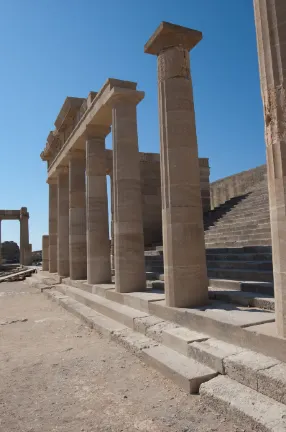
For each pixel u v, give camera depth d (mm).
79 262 16172
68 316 11352
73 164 16516
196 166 8211
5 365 6875
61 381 5973
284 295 4926
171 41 8297
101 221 13758
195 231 7965
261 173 21969
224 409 4508
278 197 5000
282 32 5074
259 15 5332
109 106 11781
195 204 8062
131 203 10742
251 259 10531
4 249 52531
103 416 4711
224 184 25391
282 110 5023
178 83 8203
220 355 5391
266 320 6004
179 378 5410
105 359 6930
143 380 5797
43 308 13227
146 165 22250
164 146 8234
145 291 10547
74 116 17000
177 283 7777
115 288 10852
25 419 4727
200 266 7898
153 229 21906
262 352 5238
